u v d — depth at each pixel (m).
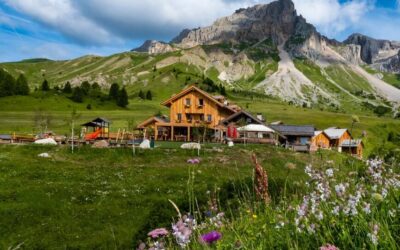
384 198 4.59
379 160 5.77
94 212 29.97
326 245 3.65
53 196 34.22
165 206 17.12
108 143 72.56
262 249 4.42
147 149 59.41
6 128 120.81
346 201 4.55
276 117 192.62
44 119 119.81
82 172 45.97
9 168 45.94
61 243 24.27
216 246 4.39
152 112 193.75
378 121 189.62
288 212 5.25
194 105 94.44
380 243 3.60
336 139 93.00
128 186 39.06
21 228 26.92
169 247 4.84
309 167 5.47
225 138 78.75
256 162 5.78
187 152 58.03
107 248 23.30
